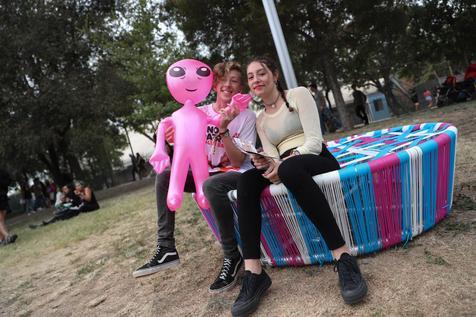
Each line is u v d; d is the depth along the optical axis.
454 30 16.69
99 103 13.60
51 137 13.82
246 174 2.22
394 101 23.98
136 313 2.44
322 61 12.63
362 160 2.63
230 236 2.44
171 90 2.70
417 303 1.72
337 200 2.16
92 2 15.94
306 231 2.29
